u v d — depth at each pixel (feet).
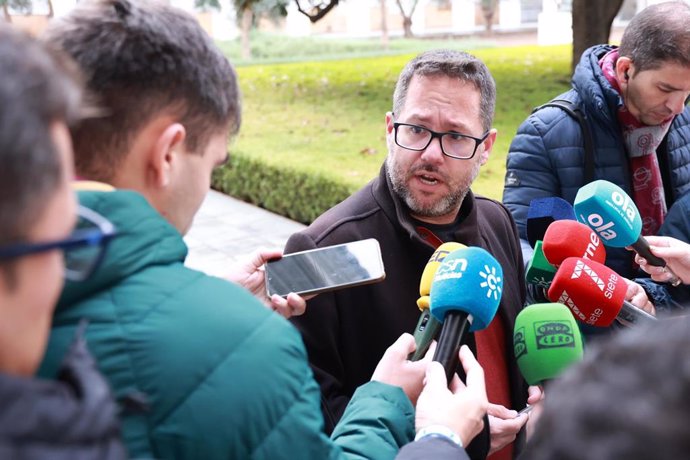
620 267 8.95
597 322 6.59
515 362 7.25
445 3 76.59
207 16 62.95
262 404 3.67
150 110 4.07
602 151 9.07
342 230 7.00
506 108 31.76
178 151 4.20
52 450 2.55
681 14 8.34
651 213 9.28
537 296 7.97
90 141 4.05
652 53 8.35
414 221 7.13
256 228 24.16
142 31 4.07
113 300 3.69
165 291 3.76
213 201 27.22
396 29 77.61
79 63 4.00
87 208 3.67
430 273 6.26
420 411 4.75
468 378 5.14
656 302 8.27
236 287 3.99
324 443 3.89
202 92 4.20
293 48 60.18
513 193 9.32
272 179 25.39
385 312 6.84
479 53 47.52
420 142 6.88
